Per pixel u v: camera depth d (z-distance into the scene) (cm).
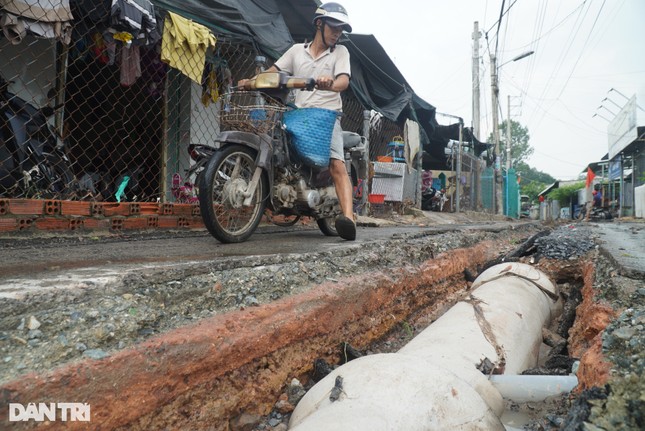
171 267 237
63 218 403
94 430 151
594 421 142
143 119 635
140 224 461
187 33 493
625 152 2278
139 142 643
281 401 234
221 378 206
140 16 432
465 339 273
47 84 495
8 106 411
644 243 509
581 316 338
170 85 629
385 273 373
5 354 149
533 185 6166
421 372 182
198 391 194
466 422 165
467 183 1725
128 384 164
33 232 383
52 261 271
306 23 756
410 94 1069
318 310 272
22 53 487
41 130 454
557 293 435
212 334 203
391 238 490
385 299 355
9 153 402
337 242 429
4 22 372
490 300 340
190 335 194
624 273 312
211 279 243
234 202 367
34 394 139
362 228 732
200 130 658
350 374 187
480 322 299
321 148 405
